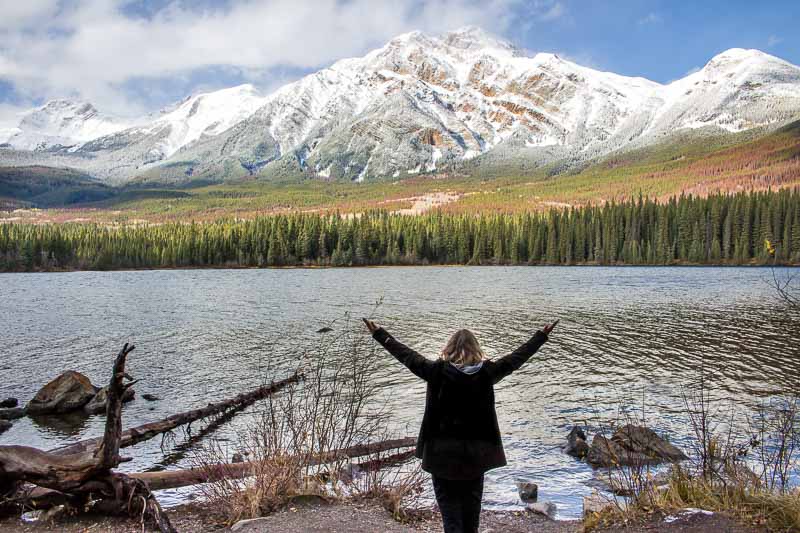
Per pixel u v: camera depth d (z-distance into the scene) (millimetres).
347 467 10961
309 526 7582
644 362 23984
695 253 125812
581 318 38125
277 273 108750
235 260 136875
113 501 7957
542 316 39438
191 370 22938
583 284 70875
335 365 23141
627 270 108938
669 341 28969
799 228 115875
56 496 7953
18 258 121438
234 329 34031
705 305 45156
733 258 122375
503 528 9094
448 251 143500
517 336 30938
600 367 23109
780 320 36188
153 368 23375
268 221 150375
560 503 10531
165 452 13867
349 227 145250
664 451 12469
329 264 137625
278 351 26812
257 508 8203
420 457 5742
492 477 12031
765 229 116875
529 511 10008
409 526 7828
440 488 5680
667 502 7746
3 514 7930
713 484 8281
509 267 130125
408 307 45656
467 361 5730
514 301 50094
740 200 128250
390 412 16641
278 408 16438
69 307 47250
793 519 6520
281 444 9695
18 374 22672
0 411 17297
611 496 10602
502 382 20672
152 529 7465
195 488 10953
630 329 33062
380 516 8203
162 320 38531
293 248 140250
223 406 16812
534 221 146000
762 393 18703
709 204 133000
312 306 47188
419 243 142125
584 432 14828
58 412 17875
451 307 45438
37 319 39375
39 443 14945
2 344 29250
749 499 7441
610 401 18078
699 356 25125
